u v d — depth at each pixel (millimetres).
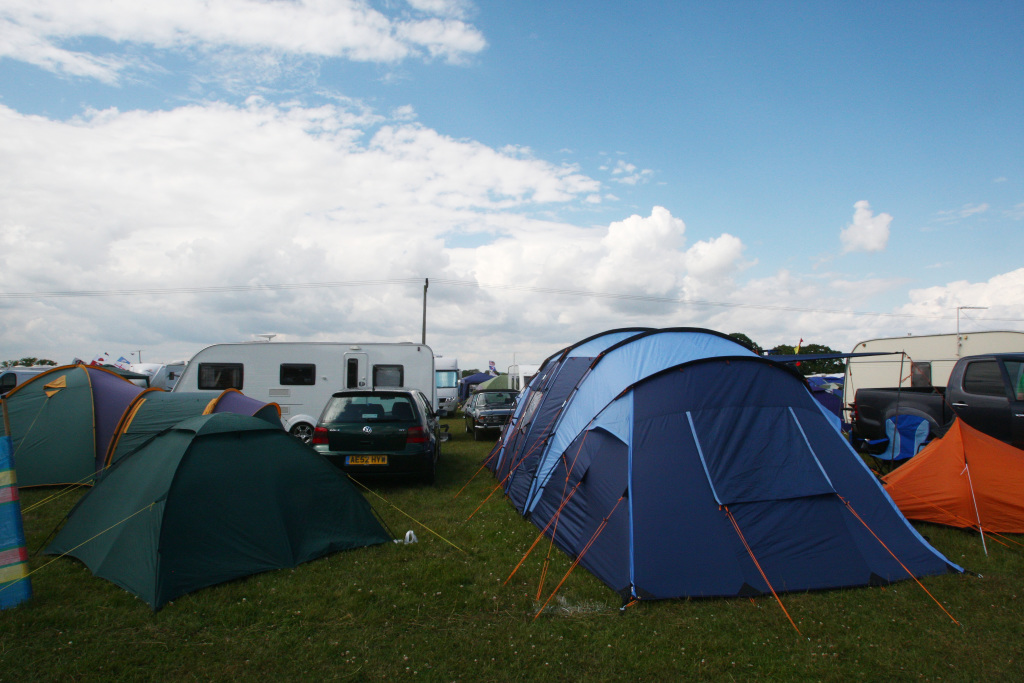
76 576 4773
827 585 4512
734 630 3918
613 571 4609
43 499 7746
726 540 4645
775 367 5676
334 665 3496
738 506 4812
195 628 3936
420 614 4164
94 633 3852
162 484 4770
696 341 6301
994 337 12266
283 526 5188
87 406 8625
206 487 4887
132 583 4465
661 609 4207
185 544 4598
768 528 4746
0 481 4340
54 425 8484
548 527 5965
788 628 3932
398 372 14398
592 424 5953
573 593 4504
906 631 3893
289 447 5582
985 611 4160
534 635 3848
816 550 4703
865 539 4859
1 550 4246
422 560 5262
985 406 8102
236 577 4719
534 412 8398
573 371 7844
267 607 4254
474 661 3537
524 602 4355
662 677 3383
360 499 5898
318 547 5312
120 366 23766
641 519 4699
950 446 6449
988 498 6023
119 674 3381
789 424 5312
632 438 5195
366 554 5422
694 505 4789
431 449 8953
